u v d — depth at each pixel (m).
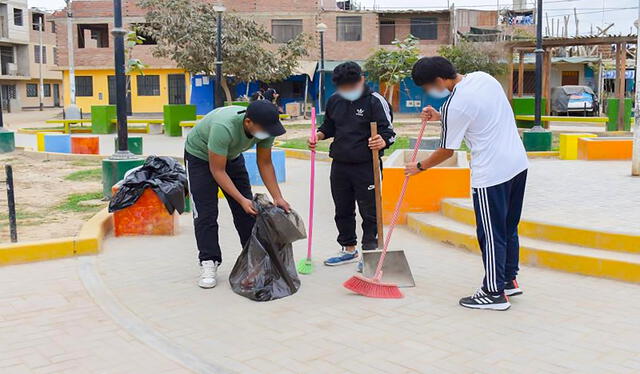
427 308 4.62
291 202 9.04
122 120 8.69
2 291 4.98
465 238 6.27
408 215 7.39
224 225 7.52
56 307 4.64
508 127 4.59
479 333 4.12
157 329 4.23
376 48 35.59
